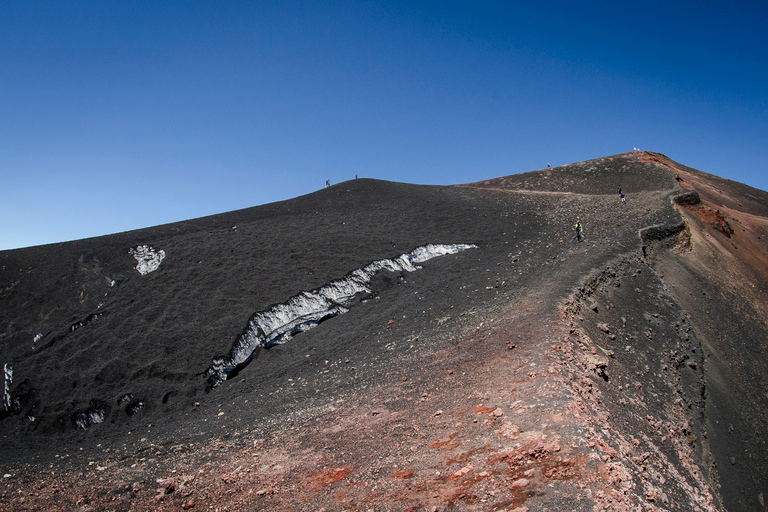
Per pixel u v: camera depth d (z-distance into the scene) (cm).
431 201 4619
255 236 3669
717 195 6022
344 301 3025
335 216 4181
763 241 4494
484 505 850
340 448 1309
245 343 2608
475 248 3612
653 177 5378
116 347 2469
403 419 1386
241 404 2078
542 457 957
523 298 2253
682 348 2139
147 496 1225
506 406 1235
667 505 905
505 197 4769
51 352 2447
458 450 1079
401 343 2267
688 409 1756
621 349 1894
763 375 2431
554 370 1368
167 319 2691
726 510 1363
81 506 1181
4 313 2733
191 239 3559
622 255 2778
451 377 1606
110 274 3100
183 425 1970
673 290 2714
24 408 2170
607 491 845
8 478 1526
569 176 5931
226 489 1203
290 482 1167
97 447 1875
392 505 914
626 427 1249
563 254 2989
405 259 3469
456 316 2405
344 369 2155
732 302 2989
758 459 1845
